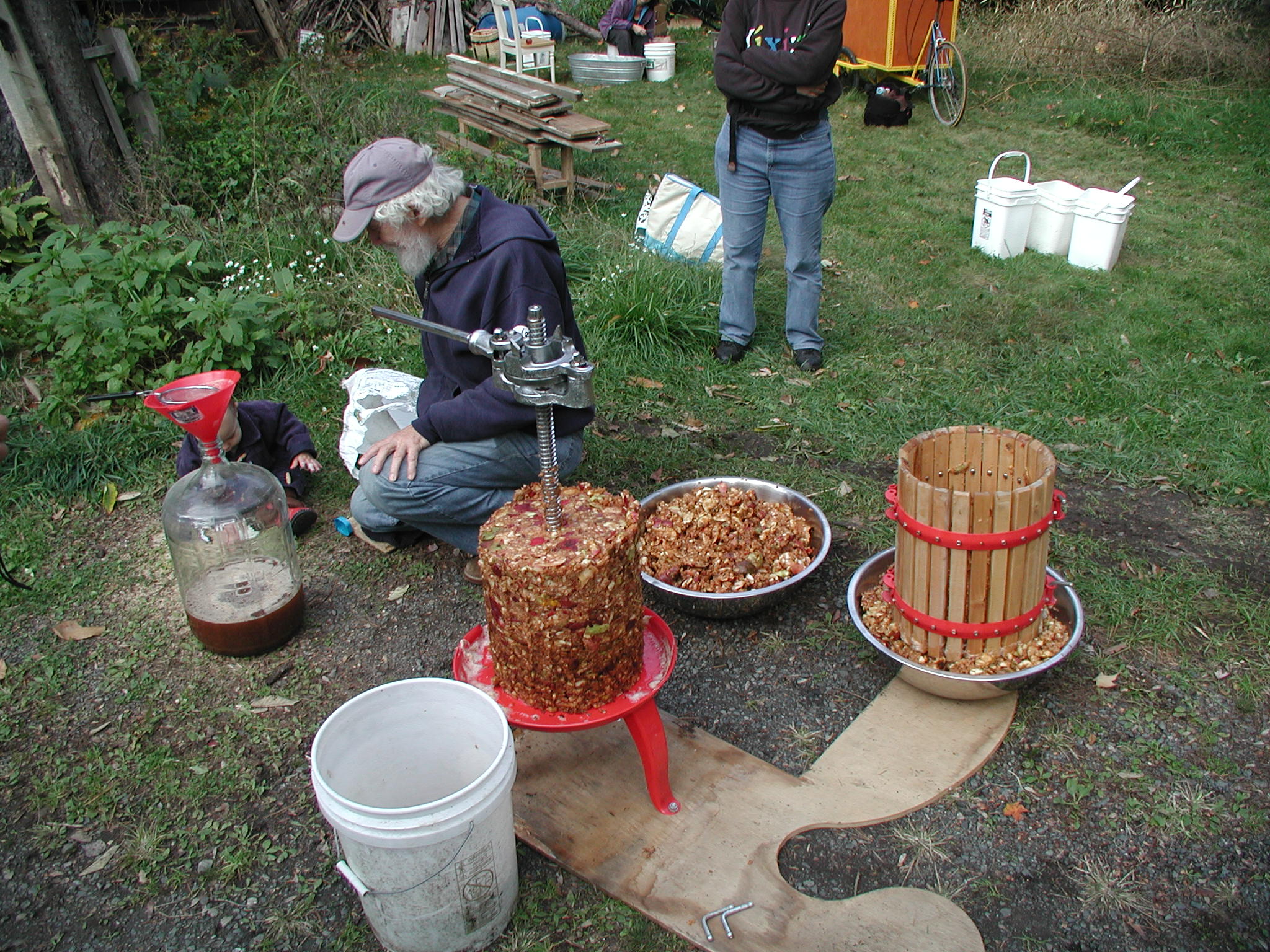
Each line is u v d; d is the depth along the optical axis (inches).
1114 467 152.3
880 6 363.6
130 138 259.3
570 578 80.0
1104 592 123.0
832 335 202.8
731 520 128.2
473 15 536.4
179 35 434.3
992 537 94.7
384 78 451.2
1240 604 119.4
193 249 196.2
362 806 71.2
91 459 158.6
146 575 136.3
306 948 85.2
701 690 112.4
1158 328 198.8
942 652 104.3
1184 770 97.9
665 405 178.9
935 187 299.0
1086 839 91.6
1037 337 198.8
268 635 118.7
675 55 466.0
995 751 101.2
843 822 93.3
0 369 187.9
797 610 124.6
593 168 306.2
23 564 138.6
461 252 107.9
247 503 117.4
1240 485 145.3
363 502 131.0
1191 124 350.9
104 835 96.6
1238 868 87.9
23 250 221.1
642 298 200.4
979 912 85.6
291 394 183.2
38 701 113.9
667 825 93.0
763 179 175.9
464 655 97.3
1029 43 432.8
